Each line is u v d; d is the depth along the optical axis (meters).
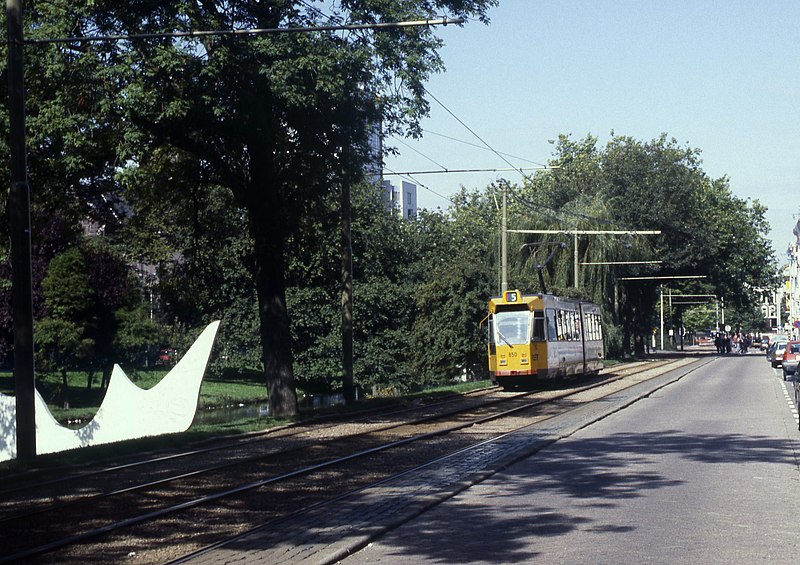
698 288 95.06
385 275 64.81
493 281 56.47
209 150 25.73
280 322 28.50
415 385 59.47
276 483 14.47
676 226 77.19
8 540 10.34
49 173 24.70
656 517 10.67
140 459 18.72
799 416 20.56
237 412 44.53
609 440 19.45
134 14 22.95
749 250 92.75
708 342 172.75
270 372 28.48
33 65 22.36
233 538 9.95
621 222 70.12
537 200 75.19
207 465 17.23
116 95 22.56
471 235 87.81
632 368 61.41
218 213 32.62
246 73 23.83
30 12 23.12
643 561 8.48
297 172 27.72
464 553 9.01
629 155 79.81
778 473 14.09
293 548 9.27
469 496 12.70
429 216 80.06
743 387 38.75
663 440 19.06
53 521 11.55
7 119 22.41
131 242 48.09
